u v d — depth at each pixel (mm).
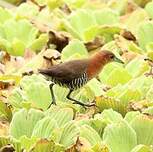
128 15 18688
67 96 13820
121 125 12273
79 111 13508
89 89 13922
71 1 19688
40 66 15266
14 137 12516
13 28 17281
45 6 19172
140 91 13766
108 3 19703
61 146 11766
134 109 13203
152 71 14922
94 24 17609
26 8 18672
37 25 17422
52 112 12969
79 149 11719
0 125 12695
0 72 15188
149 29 16906
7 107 13242
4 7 19812
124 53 15836
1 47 16531
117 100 13258
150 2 19266
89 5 19531
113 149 12117
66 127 12227
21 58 15781
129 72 15086
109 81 14516
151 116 12562
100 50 15211
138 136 12461
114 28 16969
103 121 12641
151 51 15672
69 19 17844
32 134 12344
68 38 16625
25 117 12703
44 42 16578
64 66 13734
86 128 12250
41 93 13766
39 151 11719
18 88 13867
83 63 13852
